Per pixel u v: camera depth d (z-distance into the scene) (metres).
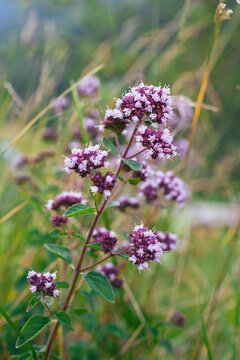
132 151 0.58
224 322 0.58
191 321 0.67
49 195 0.59
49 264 0.56
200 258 0.83
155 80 0.71
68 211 0.46
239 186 0.88
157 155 0.46
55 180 0.61
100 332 0.56
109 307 0.59
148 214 0.62
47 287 0.45
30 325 0.45
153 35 0.80
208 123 0.91
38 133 0.73
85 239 0.47
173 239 0.53
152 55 0.77
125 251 0.47
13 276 0.60
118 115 0.46
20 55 0.81
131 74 0.73
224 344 0.61
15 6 1.04
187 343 0.62
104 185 0.46
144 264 0.46
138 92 0.46
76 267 0.47
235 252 0.67
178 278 0.63
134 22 0.89
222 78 1.81
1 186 0.67
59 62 0.76
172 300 0.62
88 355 0.55
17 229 0.63
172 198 0.56
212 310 0.58
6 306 0.56
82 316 0.56
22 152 0.74
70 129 0.62
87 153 0.46
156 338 0.57
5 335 0.54
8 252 0.60
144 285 0.65
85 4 1.80
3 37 1.07
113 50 0.84
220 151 1.46
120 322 0.60
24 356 0.47
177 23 0.78
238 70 1.81
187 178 0.76
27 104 0.71
